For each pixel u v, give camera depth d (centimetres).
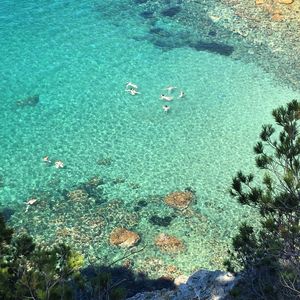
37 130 4081
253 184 3528
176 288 2558
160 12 5781
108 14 5778
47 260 1281
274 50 5138
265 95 4566
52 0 6066
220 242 3155
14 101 4409
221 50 5169
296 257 1484
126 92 4566
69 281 1334
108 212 3331
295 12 5500
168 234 3189
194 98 4506
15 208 3347
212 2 5856
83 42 5294
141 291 2781
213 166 3759
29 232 3167
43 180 3588
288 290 1568
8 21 5594
